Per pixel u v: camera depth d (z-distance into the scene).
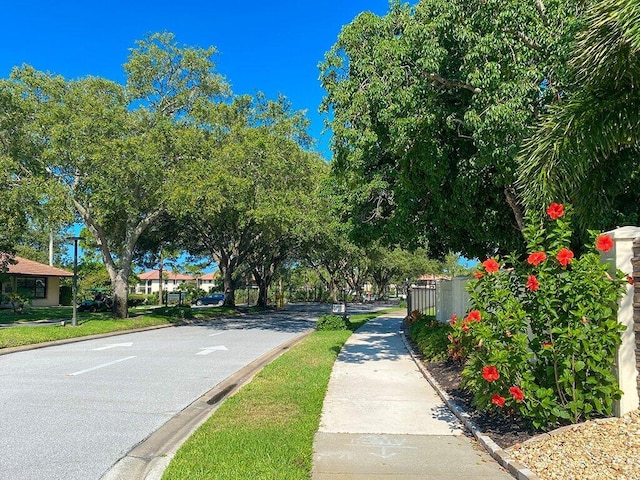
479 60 9.94
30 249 63.41
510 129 9.44
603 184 7.93
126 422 7.72
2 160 21.16
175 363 13.59
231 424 7.20
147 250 36.59
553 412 6.00
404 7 11.86
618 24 6.34
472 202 13.09
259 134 24.67
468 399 8.51
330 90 12.46
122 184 21.91
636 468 4.82
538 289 6.30
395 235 16.81
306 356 13.99
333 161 13.18
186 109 26.03
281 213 24.02
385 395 9.34
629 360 6.04
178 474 5.26
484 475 5.34
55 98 22.58
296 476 5.18
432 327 15.80
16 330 18.58
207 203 22.61
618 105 7.11
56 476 5.50
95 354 15.34
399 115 11.00
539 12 9.91
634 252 6.09
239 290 67.12
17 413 8.12
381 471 5.45
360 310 44.91
